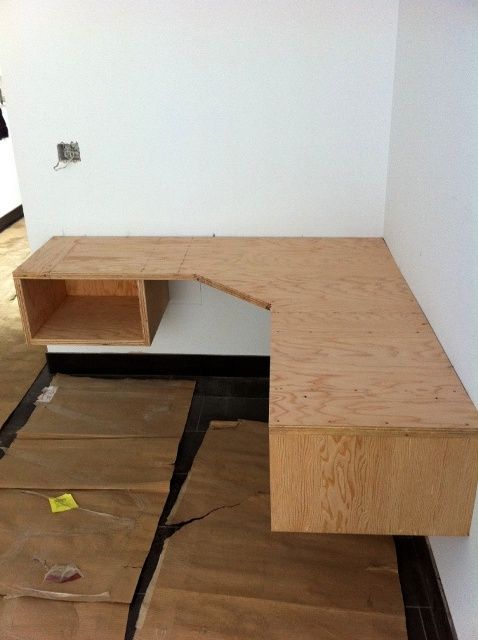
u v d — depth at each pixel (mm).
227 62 2297
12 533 1939
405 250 2086
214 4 2219
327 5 2193
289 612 1660
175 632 1611
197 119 2391
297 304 1927
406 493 1417
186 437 2426
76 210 2570
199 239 2551
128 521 1987
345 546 1873
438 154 1662
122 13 2250
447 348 1602
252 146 2420
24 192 2553
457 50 1489
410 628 1621
